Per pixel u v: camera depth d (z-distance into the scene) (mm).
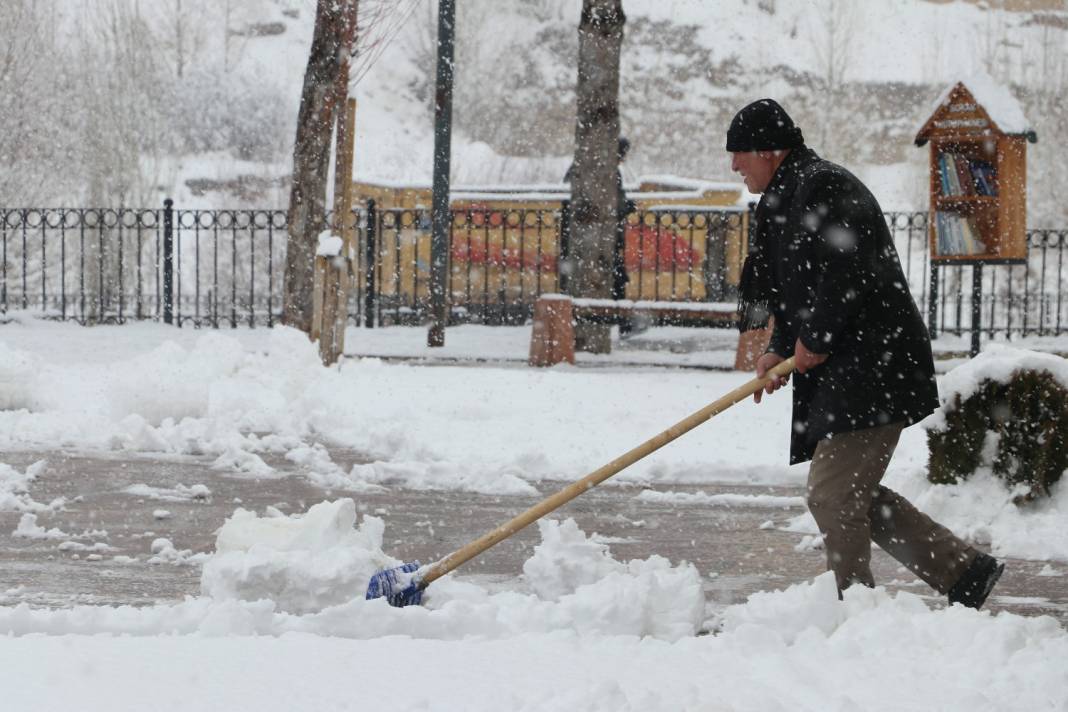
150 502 19188
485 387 31219
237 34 148875
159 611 11391
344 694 9070
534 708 8562
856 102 137125
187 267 72625
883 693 9352
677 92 143875
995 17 143375
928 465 18938
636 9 147875
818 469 12352
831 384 12219
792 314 12383
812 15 147375
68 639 10484
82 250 53906
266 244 70875
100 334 46156
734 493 20891
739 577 15164
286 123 116125
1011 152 39875
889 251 12320
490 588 14352
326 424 26594
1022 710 8945
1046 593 14586
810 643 10695
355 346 42844
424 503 19547
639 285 50906
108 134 68875
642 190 55844
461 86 139625
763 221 12680
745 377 34562
